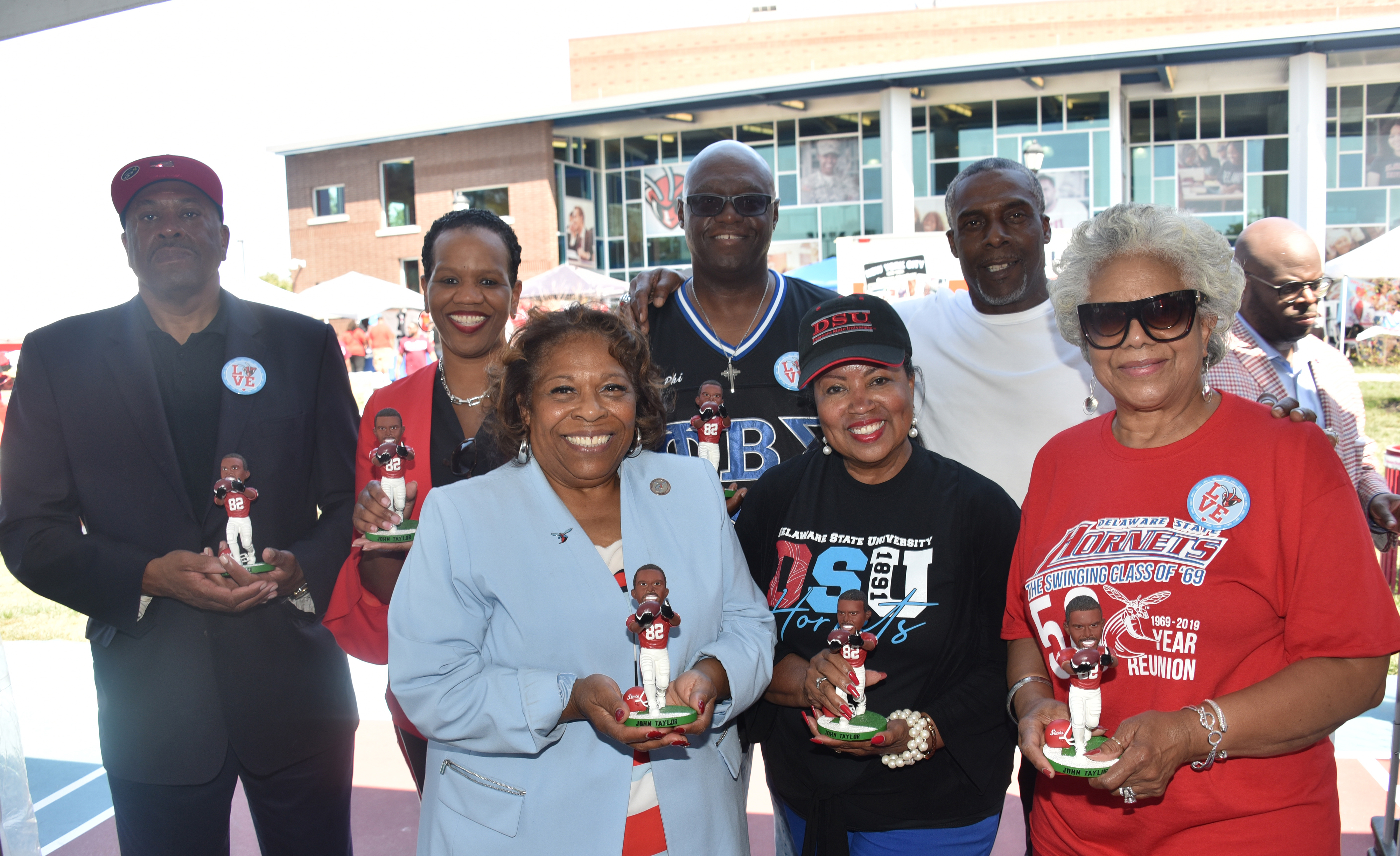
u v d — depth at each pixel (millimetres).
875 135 23547
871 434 2455
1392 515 3418
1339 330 22031
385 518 2855
